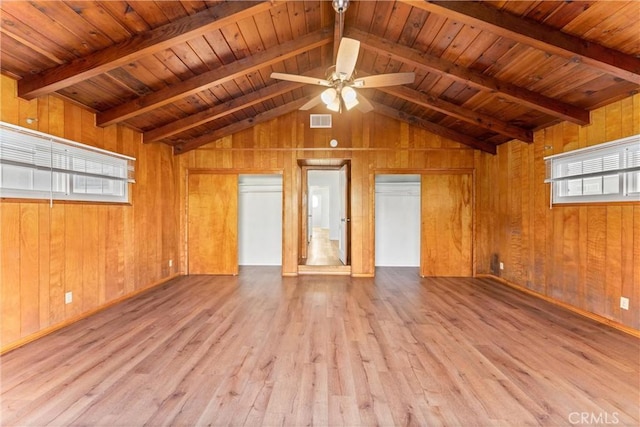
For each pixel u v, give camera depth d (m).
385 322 3.41
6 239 2.73
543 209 4.34
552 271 4.16
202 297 4.35
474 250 5.67
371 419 1.87
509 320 3.48
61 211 3.30
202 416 1.89
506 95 3.53
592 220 3.54
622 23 2.34
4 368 2.42
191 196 5.84
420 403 2.02
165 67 3.26
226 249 5.83
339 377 2.32
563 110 3.56
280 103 5.46
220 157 5.75
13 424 1.81
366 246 5.71
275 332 3.13
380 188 6.81
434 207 5.73
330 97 3.07
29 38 2.39
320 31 3.54
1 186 2.72
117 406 1.97
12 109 2.78
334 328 3.24
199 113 4.57
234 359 2.58
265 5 2.60
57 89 2.87
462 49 3.22
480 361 2.56
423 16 2.96
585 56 2.58
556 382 2.26
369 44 3.52
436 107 4.44
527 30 2.55
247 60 3.51
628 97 3.13
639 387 2.19
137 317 3.56
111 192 4.12
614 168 3.29
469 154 5.68
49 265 3.15
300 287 4.92
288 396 2.09
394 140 5.68
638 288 3.03
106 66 2.72
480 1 2.51
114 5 2.31
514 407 1.98
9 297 2.75
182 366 2.46
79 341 2.92
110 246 4.04
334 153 5.72
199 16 2.62
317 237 11.41
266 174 5.95
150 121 4.42
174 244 5.63
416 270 6.34
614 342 2.91
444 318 3.55
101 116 3.76
